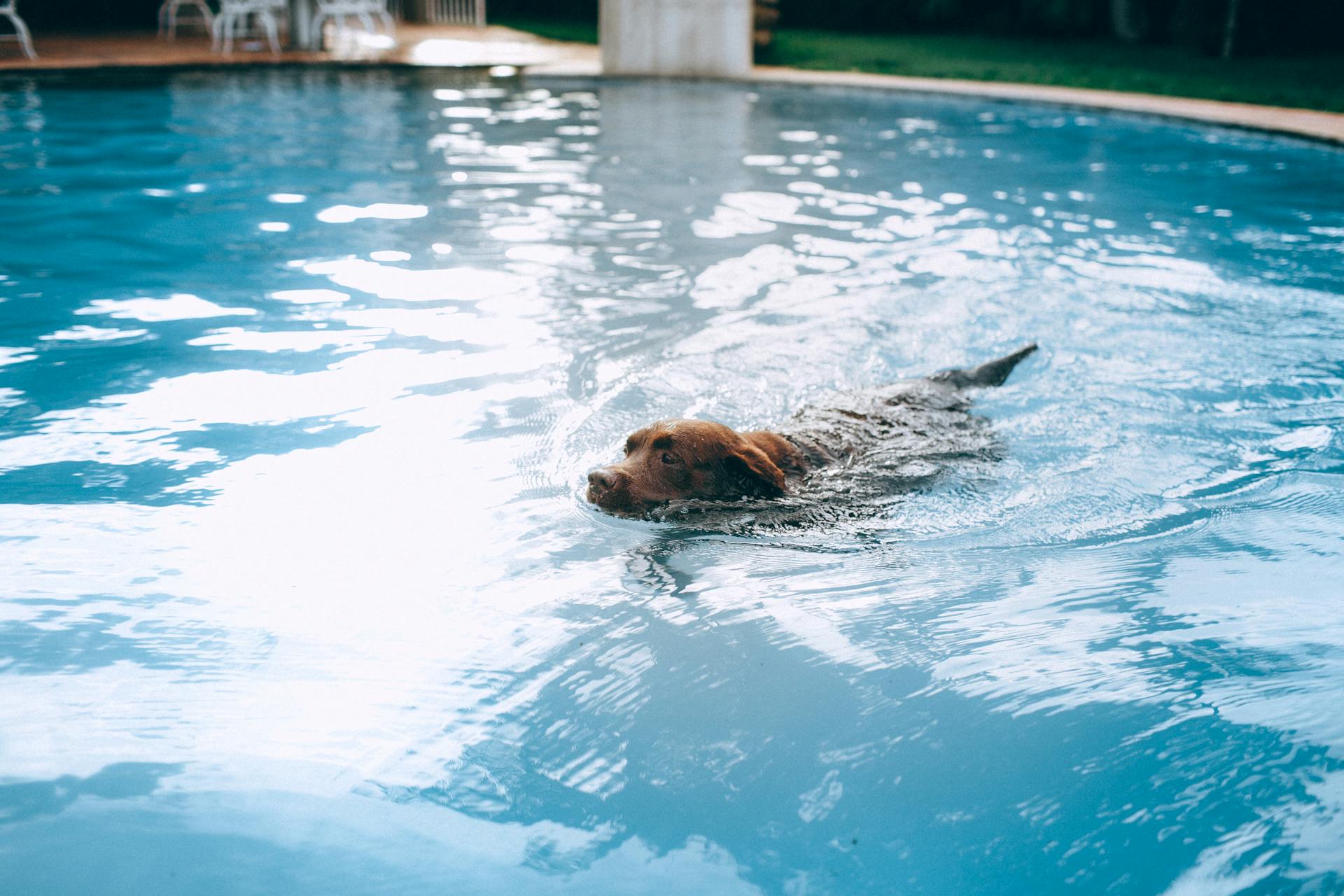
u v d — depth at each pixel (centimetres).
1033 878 261
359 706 317
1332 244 931
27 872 256
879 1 2802
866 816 280
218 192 1016
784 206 1045
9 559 396
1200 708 319
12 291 719
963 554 419
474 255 848
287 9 1939
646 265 837
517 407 557
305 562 399
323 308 709
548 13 3145
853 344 677
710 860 266
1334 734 305
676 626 363
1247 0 2284
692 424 455
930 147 1374
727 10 1889
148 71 1592
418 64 1780
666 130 1451
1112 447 526
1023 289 794
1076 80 1880
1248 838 269
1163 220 1014
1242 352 665
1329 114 1492
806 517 444
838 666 341
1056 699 324
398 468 482
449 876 259
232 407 546
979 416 563
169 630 353
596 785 290
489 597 378
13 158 1106
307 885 256
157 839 267
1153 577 399
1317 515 452
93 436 508
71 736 302
